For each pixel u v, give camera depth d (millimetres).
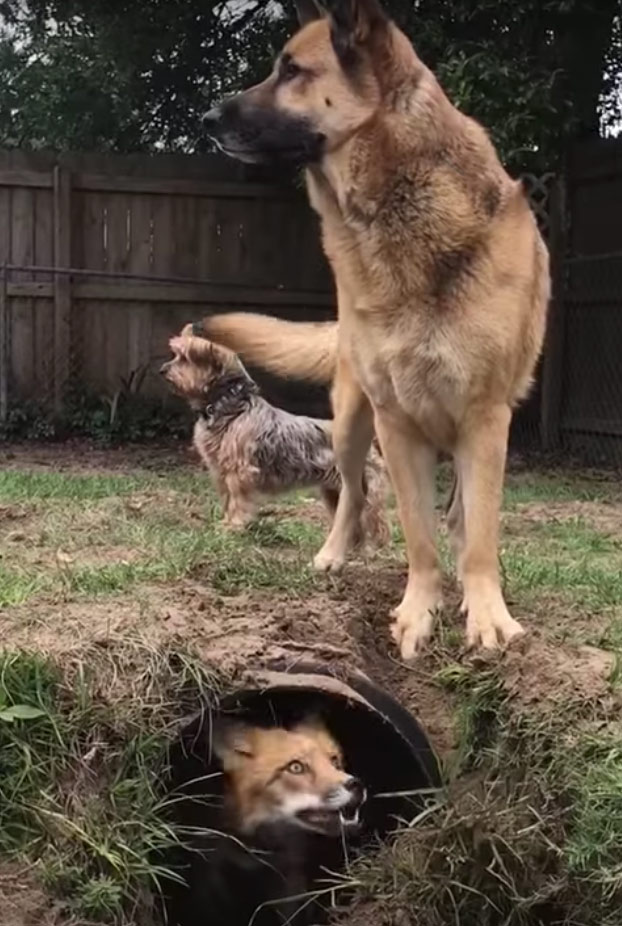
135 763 1324
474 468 1573
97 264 4531
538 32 4066
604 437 4117
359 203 1526
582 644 1550
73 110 5758
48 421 4469
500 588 1665
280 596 1720
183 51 5258
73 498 2844
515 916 1273
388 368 1560
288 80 1569
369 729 1513
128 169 4508
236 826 1509
